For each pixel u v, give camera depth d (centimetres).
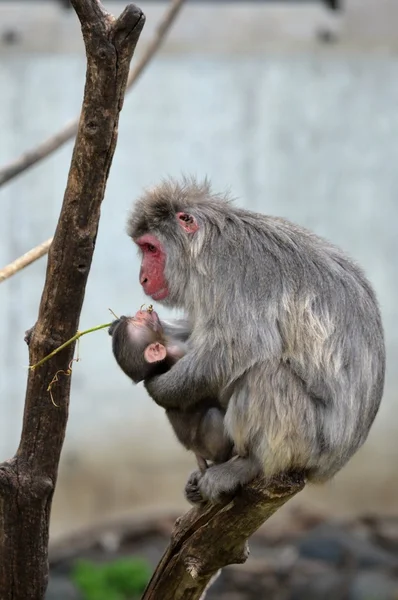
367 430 752
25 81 1592
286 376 716
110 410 1606
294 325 721
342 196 1634
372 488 1631
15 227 1585
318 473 733
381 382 755
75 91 1598
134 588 1379
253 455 720
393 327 1633
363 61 1628
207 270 749
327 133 1627
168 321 841
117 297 1595
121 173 1600
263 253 743
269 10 1652
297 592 1388
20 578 673
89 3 556
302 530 1578
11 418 1589
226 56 1619
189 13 1636
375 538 1551
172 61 1611
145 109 1606
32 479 650
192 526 707
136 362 780
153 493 1612
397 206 1636
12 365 1589
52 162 1588
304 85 1625
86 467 1603
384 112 1633
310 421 714
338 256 764
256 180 1622
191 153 1614
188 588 712
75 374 1598
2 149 1587
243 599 1373
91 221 603
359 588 1379
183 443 782
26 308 1590
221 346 732
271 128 1623
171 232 785
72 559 1496
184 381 745
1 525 658
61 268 611
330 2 1686
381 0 1639
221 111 1617
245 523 687
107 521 1592
